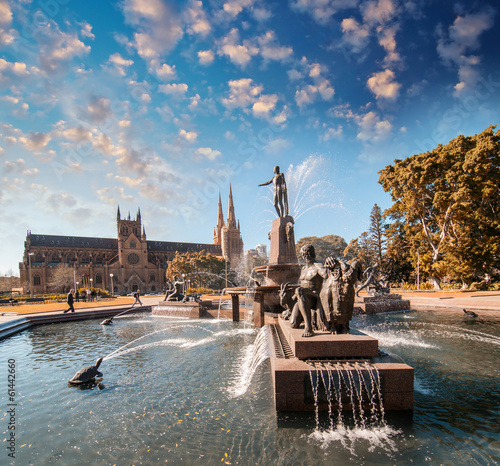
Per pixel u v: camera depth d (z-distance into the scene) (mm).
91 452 4941
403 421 5562
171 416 6105
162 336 14367
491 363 9070
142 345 12484
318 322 7637
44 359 11031
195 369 8992
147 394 7266
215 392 7223
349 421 5566
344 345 6301
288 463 4492
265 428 5461
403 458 4547
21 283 117500
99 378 8438
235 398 6832
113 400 6988
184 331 15477
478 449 4727
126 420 6004
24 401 7082
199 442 5141
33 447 5129
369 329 14875
